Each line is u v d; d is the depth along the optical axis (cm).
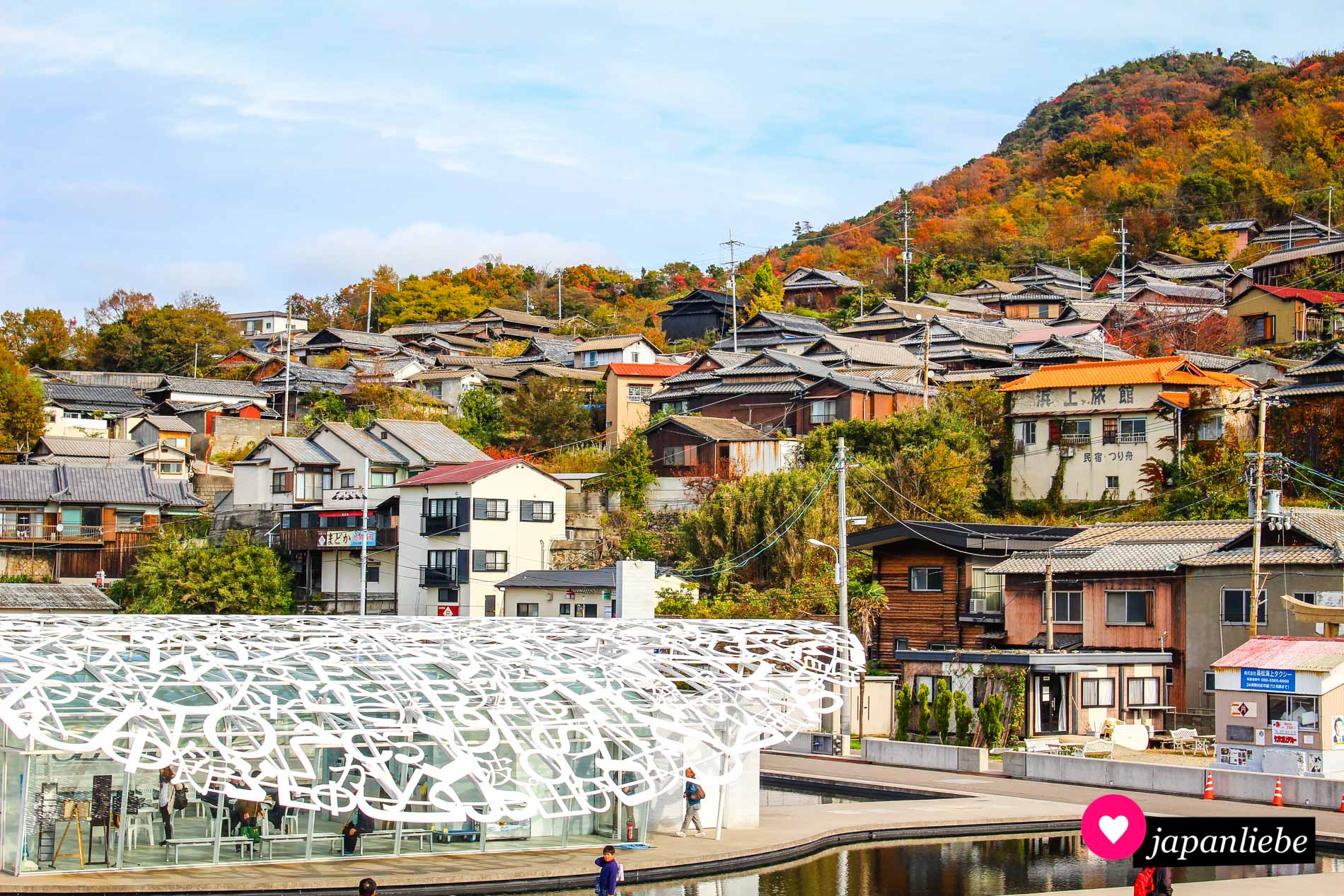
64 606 4966
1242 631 3950
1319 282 8869
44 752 1897
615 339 9406
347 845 2181
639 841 2400
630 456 6469
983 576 4703
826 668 2727
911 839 2616
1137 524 4638
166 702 1925
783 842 2419
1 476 6275
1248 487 4575
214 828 2108
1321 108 13725
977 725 3791
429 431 6894
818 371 7288
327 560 6081
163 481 6706
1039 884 2202
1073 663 3800
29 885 1895
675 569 5481
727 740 2552
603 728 2200
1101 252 11681
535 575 5609
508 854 2270
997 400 6462
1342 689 3056
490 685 2214
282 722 2145
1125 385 5816
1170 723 4044
